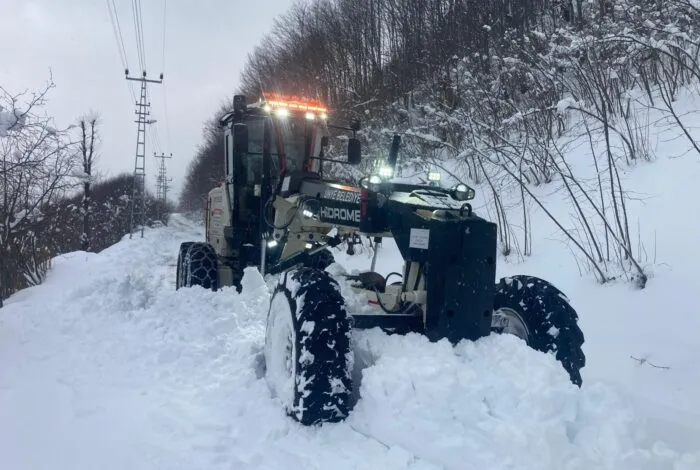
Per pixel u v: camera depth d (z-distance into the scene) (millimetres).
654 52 7117
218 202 7336
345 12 20906
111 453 3078
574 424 2689
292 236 5457
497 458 2547
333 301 3193
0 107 8109
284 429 3146
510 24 11984
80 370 4430
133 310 5863
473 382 2891
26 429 3422
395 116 13102
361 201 3777
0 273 8125
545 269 5957
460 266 3199
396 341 3279
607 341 4359
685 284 4586
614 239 5508
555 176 7465
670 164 6168
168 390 3971
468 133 8766
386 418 2908
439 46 13758
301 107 6180
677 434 2938
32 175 8750
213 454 2986
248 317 5137
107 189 38406
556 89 8430
